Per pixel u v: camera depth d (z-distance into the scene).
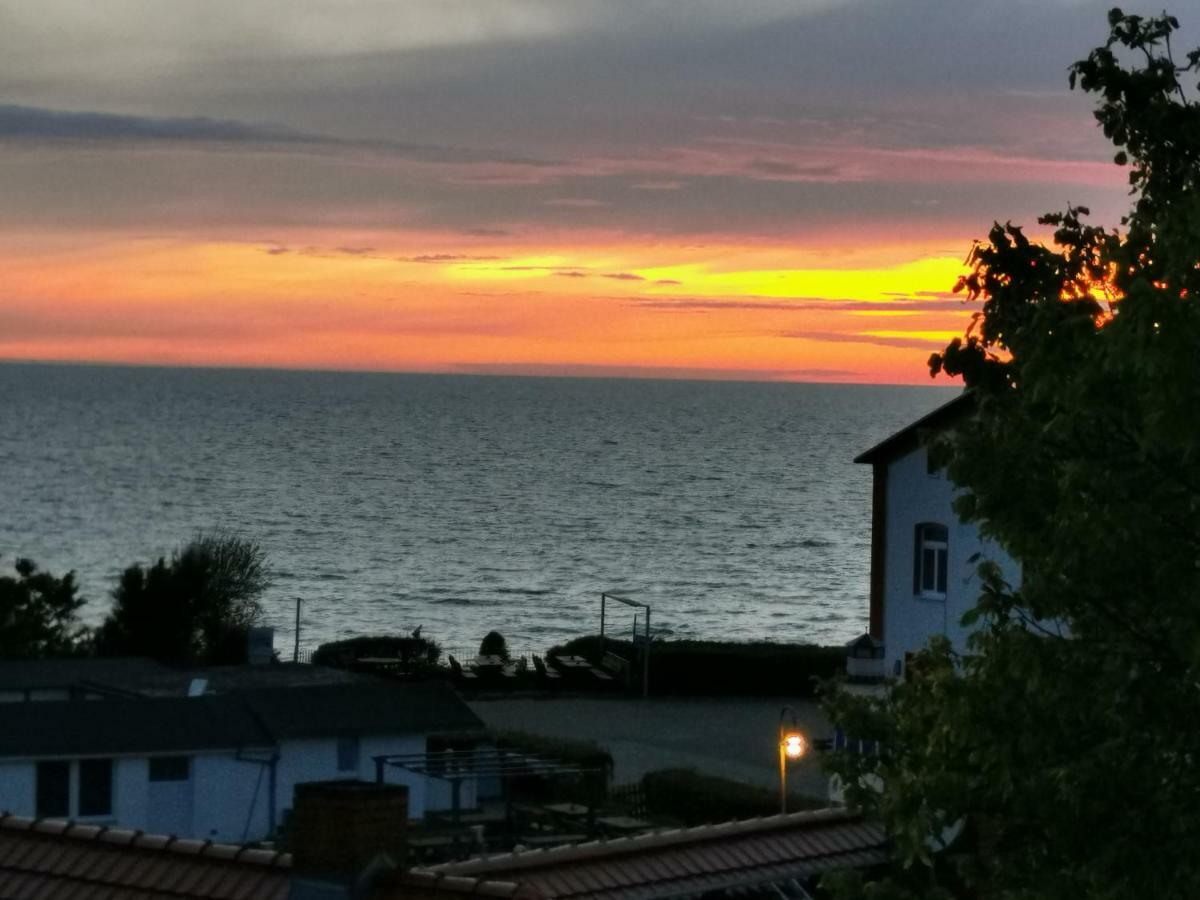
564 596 165.50
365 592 164.75
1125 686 13.80
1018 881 14.84
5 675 54.81
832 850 19.62
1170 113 16.12
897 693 16.02
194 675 56.41
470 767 45.72
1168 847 13.61
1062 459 14.57
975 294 15.95
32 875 16.44
